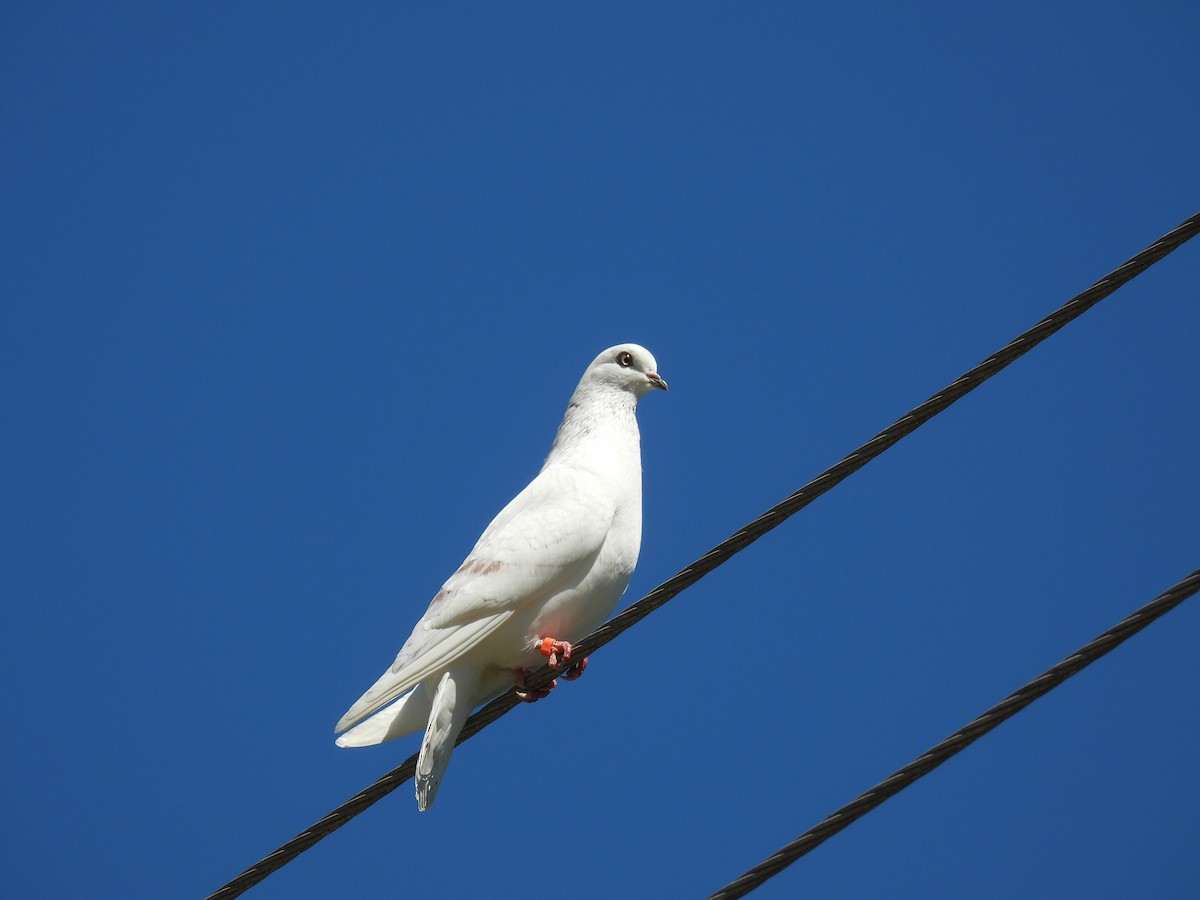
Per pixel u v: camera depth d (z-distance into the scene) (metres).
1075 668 8.52
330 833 11.12
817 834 8.80
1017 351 10.05
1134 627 8.44
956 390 10.12
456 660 12.27
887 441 10.21
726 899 8.84
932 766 8.69
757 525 10.39
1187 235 9.81
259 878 10.93
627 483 13.65
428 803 11.45
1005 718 8.60
